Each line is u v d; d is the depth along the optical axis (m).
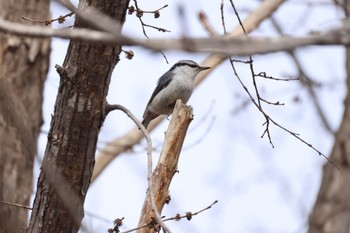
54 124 10.33
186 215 10.52
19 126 7.86
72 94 10.16
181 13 5.36
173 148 11.05
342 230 17.73
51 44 16.59
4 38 16.11
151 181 9.55
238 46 5.48
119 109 10.43
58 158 10.23
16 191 15.41
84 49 10.01
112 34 5.68
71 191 10.27
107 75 10.20
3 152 15.40
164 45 5.44
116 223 10.25
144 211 10.67
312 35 5.48
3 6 16.34
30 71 16.22
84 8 9.83
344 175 18.19
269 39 5.52
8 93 8.88
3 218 7.88
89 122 10.23
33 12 16.53
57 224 10.25
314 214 17.97
